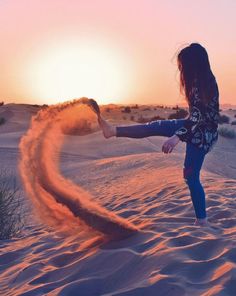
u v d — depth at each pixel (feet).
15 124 162.40
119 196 38.99
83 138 92.12
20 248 23.25
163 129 18.39
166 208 25.86
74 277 16.90
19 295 16.47
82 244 20.07
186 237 17.33
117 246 18.39
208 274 14.16
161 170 54.13
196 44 18.24
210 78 18.06
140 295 13.88
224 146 112.68
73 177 59.41
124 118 237.04
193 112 17.94
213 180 37.27
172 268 14.96
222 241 16.16
